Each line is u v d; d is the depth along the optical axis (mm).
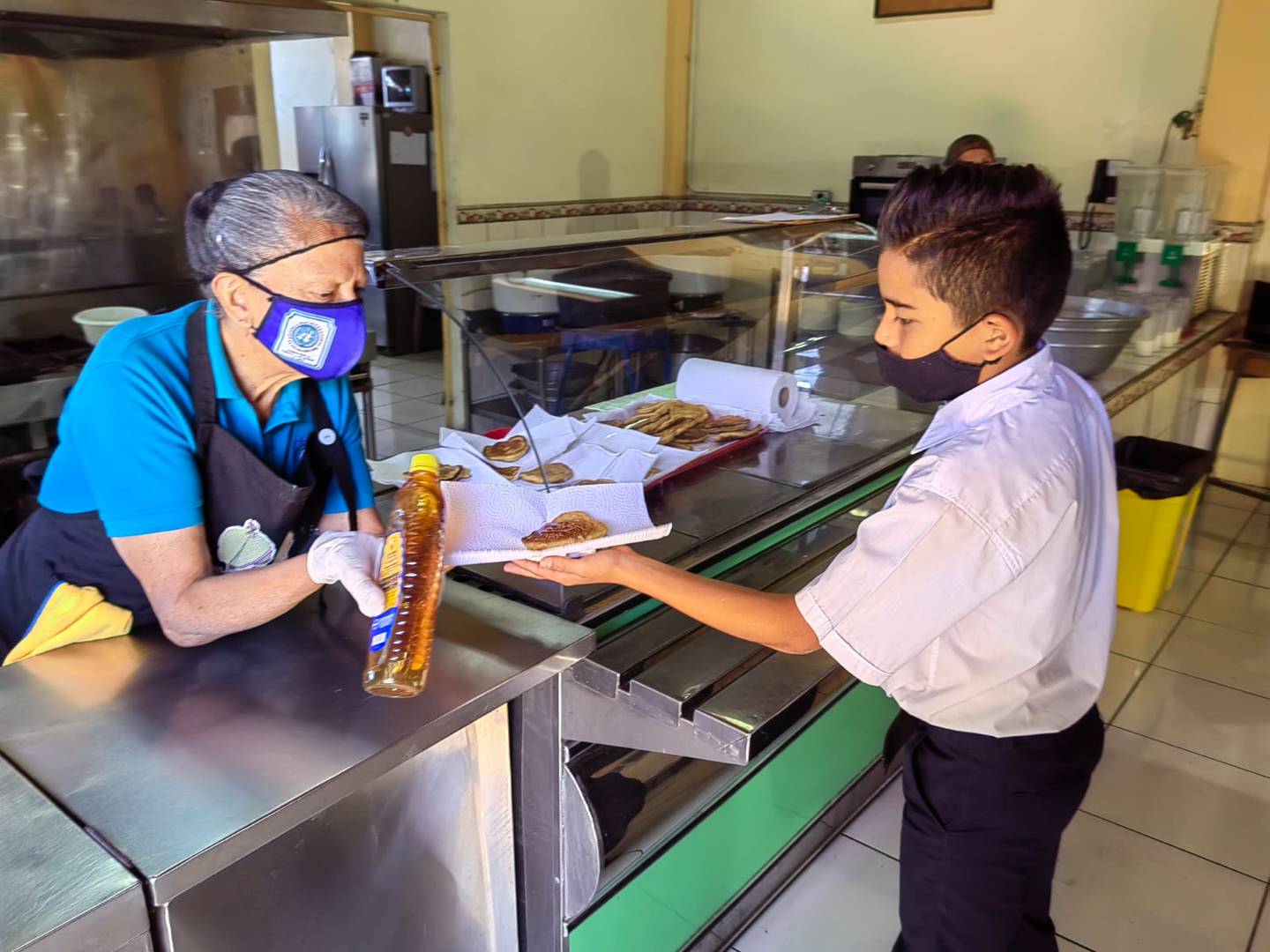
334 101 6527
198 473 1072
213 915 929
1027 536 1018
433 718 993
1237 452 4406
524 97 4820
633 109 5473
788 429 1986
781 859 1942
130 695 1026
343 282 1040
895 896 1969
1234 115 3887
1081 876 2051
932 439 1145
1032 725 1171
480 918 1303
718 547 1456
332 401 1251
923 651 1128
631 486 1466
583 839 1267
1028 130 4504
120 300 3277
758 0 5211
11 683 1047
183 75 3209
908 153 4898
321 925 1058
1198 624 3199
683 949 1679
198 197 1030
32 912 719
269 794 865
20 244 2990
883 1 4781
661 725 1226
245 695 1032
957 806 1205
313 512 1302
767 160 5422
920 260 996
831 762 1980
